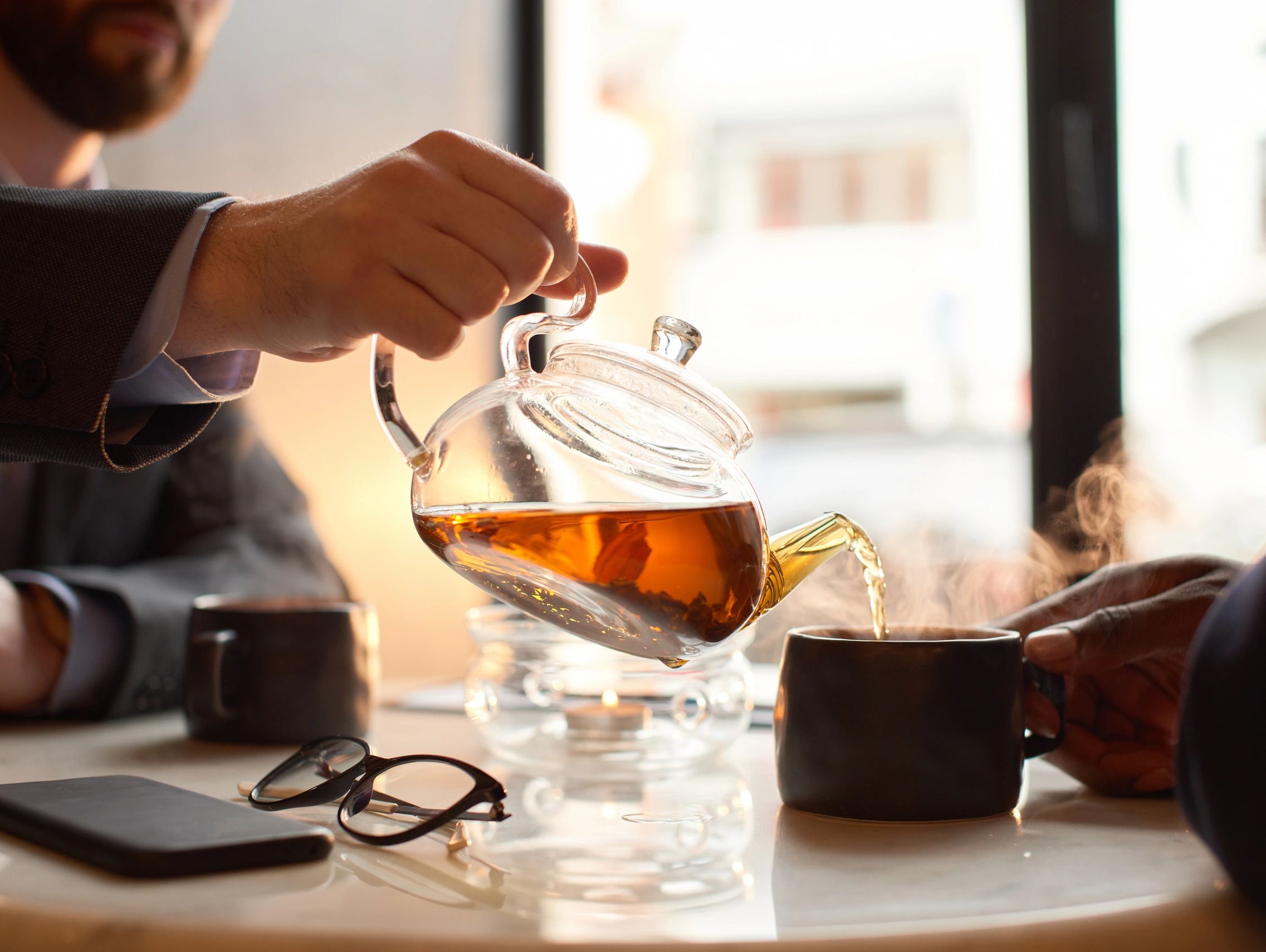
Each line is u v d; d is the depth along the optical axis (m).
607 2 1.98
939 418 2.97
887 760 0.67
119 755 0.80
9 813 0.62
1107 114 1.27
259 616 0.83
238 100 1.46
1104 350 1.27
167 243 0.69
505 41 1.47
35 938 0.53
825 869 0.60
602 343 0.66
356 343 0.68
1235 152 1.37
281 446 1.42
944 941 0.52
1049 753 0.73
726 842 0.64
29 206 0.71
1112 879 0.58
